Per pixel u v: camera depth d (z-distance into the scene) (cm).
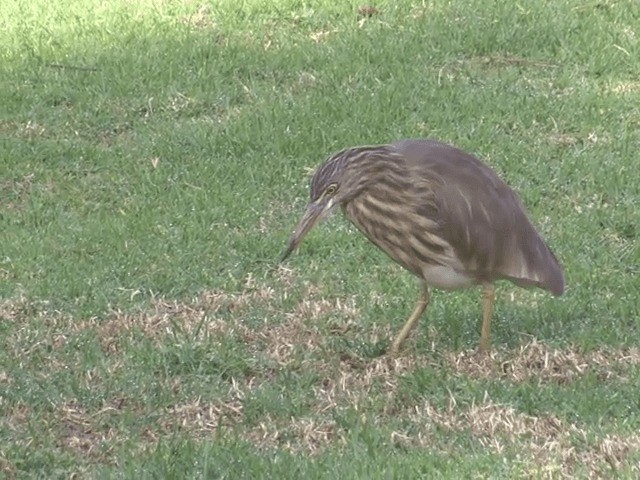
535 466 884
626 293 1244
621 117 1670
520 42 1875
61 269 1319
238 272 1311
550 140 1614
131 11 2030
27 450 960
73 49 1905
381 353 1137
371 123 1645
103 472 908
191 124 1680
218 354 1120
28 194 1523
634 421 966
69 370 1102
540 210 1431
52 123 1697
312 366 1107
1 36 1952
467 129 1633
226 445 949
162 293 1273
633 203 1449
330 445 961
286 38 1923
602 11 1955
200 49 1872
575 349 1117
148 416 1019
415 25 1936
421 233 1074
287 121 1662
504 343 1136
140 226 1410
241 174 1542
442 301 1230
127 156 1597
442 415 1002
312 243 1366
